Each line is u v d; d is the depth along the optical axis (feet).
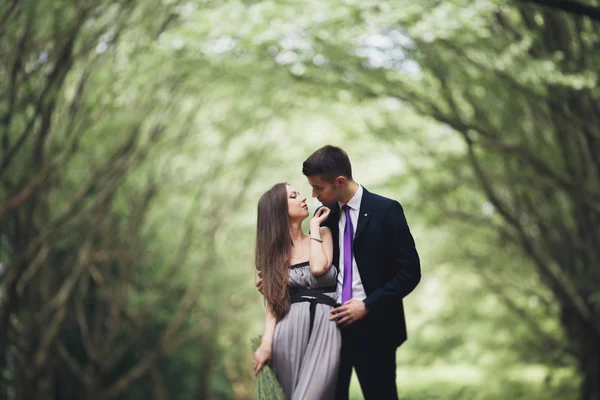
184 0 33.78
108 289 57.41
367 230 14.33
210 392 75.61
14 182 39.63
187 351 69.21
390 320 14.55
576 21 30.48
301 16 32.35
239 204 61.57
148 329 66.59
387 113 43.57
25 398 45.29
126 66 37.60
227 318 72.02
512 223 42.34
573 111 34.68
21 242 40.73
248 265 71.87
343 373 14.75
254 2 31.94
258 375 13.89
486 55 32.53
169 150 53.62
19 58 32.86
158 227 62.44
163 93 42.68
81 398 60.08
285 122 54.75
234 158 59.88
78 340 60.49
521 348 57.31
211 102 48.73
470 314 65.72
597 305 43.52
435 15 29.84
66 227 45.80
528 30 31.30
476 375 99.96
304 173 14.53
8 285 40.32
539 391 55.42
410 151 45.98
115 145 46.88
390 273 14.42
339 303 14.37
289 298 14.17
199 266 66.90
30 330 44.98
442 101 38.75
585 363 45.14
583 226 40.96
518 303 62.34
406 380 104.12
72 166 47.03
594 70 30.35
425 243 60.13
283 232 14.28
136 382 66.18
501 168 43.09
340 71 36.11
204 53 36.27
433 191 45.27
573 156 37.63
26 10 32.24
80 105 38.96
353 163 55.47
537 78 29.68
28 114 39.70
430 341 69.82
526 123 40.34
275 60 36.50
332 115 48.37
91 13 33.47
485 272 59.88
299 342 13.92
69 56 34.63
